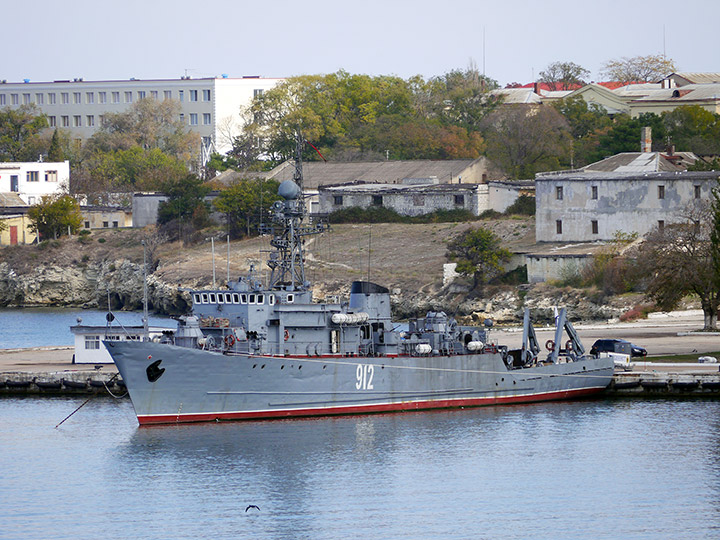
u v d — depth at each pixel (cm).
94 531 18825
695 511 19712
